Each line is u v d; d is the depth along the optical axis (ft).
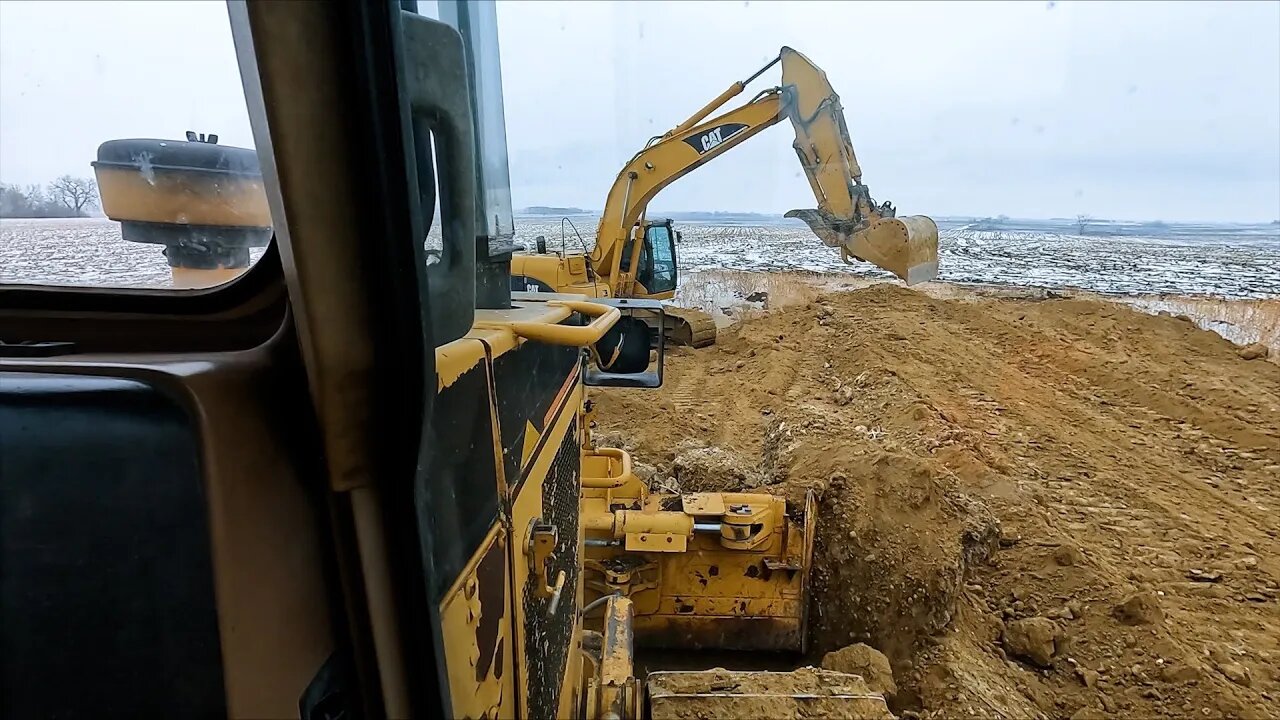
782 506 14.40
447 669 3.24
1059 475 25.03
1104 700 13.67
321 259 2.48
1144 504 22.93
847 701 8.79
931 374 36.91
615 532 13.73
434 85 3.17
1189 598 17.70
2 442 2.40
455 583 3.40
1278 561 19.57
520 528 4.69
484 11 3.90
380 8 2.46
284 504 2.65
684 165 32.81
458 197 3.51
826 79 28.91
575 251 29.37
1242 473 25.72
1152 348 41.78
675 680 9.18
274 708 2.56
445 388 3.31
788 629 14.43
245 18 2.26
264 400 2.68
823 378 38.42
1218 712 13.14
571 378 6.88
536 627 5.12
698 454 19.79
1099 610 15.60
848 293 56.65
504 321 4.65
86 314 3.98
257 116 2.38
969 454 24.41
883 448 16.46
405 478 2.82
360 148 2.52
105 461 2.40
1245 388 34.01
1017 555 17.94
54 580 2.43
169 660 2.43
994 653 14.85
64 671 2.45
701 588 14.38
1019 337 44.34
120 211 3.94
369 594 2.88
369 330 2.66
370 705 3.00
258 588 2.51
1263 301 57.52
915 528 14.75
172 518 2.40
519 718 4.59
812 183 29.04
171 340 3.59
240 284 4.00
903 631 14.15
